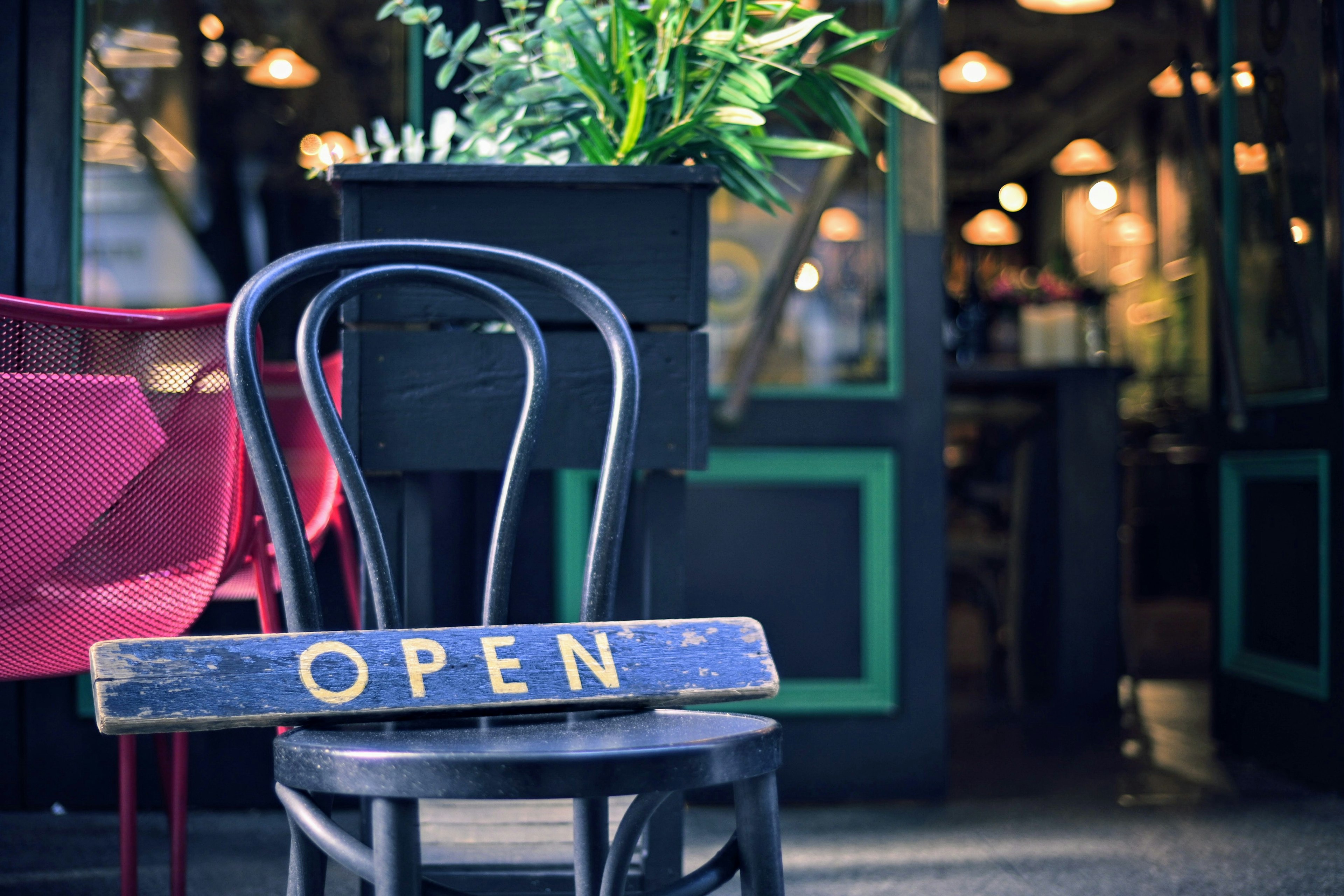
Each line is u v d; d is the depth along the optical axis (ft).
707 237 4.37
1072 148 27.35
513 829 5.09
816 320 7.93
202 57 7.83
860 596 7.70
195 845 6.48
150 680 2.60
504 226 4.28
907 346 7.79
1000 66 22.06
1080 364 10.93
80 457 3.65
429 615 4.45
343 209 4.24
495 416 4.26
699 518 7.68
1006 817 7.16
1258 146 9.07
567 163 4.94
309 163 7.92
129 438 3.73
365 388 4.22
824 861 6.18
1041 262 36.19
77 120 7.40
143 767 7.28
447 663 2.83
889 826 6.95
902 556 7.69
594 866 2.99
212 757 7.31
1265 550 8.91
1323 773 7.90
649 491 4.53
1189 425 23.52
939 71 7.81
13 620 3.62
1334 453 7.91
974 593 12.28
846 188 7.94
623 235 4.33
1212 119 9.64
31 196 7.37
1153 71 25.04
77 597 3.73
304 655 2.76
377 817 2.30
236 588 5.73
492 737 2.57
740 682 3.01
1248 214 9.26
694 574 7.66
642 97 4.22
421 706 2.75
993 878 5.85
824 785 7.52
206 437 3.94
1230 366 8.88
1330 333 8.02
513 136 4.90
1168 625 18.12
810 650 7.66
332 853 2.42
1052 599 11.59
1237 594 9.24
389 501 4.32
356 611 6.46
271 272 3.09
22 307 3.48
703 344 4.38
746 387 7.49
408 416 4.23
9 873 5.87
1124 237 27.73
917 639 7.64
